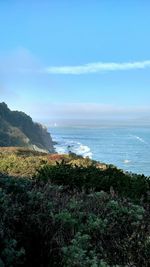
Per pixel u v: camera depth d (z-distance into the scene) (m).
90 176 11.82
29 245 6.61
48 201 8.52
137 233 7.21
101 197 9.23
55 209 8.12
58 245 6.69
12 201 7.84
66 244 6.87
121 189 11.04
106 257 6.53
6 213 7.17
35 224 7.17
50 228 7.12
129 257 6.57
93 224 7.36
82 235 7.24
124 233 7.43
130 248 6.76
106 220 7.55
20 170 16.44
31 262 6.43
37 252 6.55
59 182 11.67
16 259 6.12
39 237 6.80
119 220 7.89
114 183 11.41
